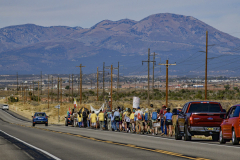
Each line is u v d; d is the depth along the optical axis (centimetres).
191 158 3288
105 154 3719
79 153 3831
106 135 6738
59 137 6294
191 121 5056
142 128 7275
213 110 5288
